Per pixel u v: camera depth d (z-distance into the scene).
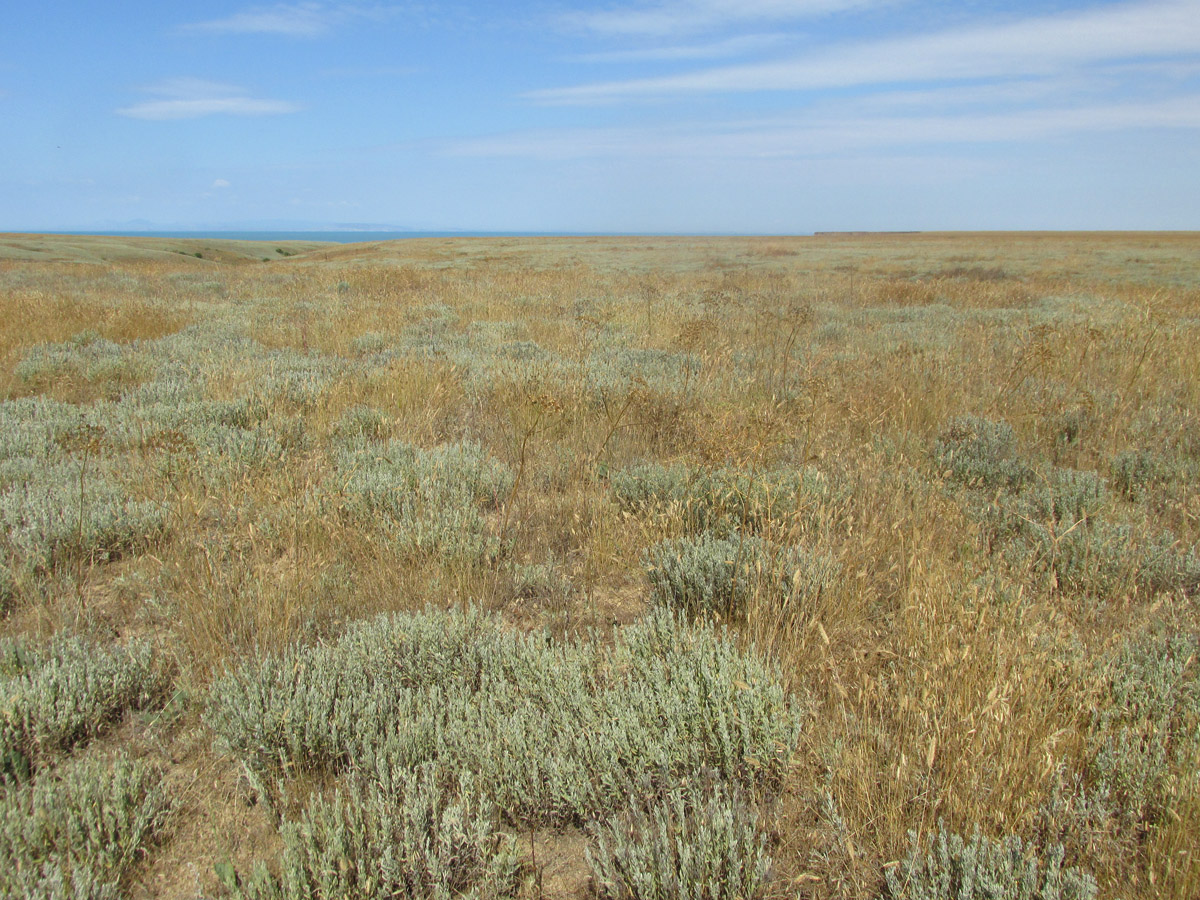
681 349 9.92
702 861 1.95
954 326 12.34
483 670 2.88
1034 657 2.54
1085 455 5.57
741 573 3.47
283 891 1.91
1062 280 23.20
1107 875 1.97
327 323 11.92
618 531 4.27
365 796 2.35
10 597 3.51
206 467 4.89
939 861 1.96
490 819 2.22
